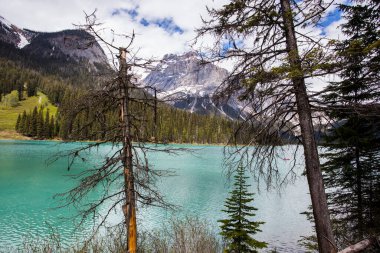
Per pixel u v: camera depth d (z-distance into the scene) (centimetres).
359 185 1010
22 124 12175
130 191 716
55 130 10969
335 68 523
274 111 599
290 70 537
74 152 726
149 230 1748
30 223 1917
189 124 13125
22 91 18950
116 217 2027
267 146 623
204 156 7500
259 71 579
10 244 1548
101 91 670
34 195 2672
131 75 669
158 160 6078
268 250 1623
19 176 3591
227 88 618
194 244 1293
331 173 1075
